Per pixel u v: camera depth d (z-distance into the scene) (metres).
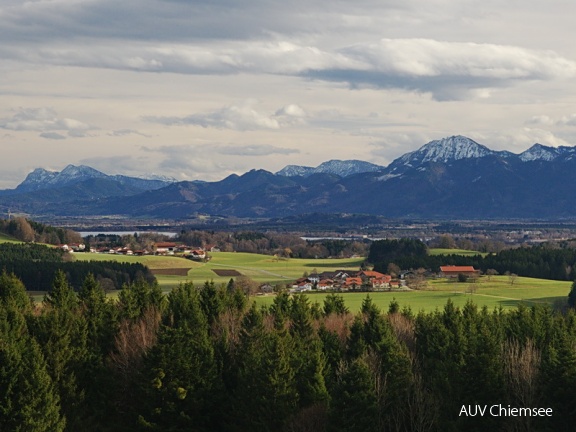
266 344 83.38
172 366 80.25
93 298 104.44
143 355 82.25
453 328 95.75
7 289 113.44
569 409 75.25
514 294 190.00
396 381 79.75
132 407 82.38
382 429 75.94
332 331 102.19
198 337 88.12
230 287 183.38
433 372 84.62
